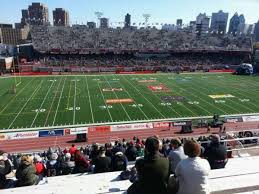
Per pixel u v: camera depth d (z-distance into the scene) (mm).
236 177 6422
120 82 65875
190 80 70188
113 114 40719
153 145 4562
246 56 99625
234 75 79688
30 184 7395
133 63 89875
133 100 48938
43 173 11320
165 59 94875
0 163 8188
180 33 107000
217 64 93812
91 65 85625
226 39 105312
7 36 151125
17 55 91312
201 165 4621
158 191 4465
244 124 37469
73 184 6527
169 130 35281
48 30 99750
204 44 102438
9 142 30984
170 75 78000
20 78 69125
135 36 103375
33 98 49094
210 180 6250
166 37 104500
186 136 33500
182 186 4656
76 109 42844
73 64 85688
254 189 5871
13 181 7941
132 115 40375
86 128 32812
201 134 34219
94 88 58406
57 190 6145
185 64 92000
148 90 57469
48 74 76062
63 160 12312
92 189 6207
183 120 37750
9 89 56281
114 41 99750
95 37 100375
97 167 9281
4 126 35250
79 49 91625
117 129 34500
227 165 7352
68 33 100375
